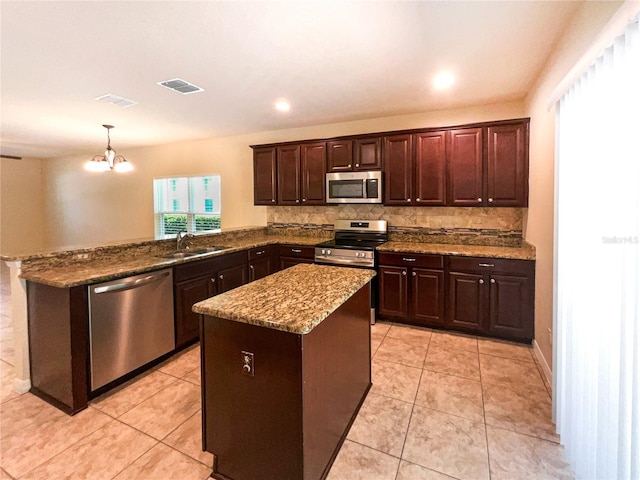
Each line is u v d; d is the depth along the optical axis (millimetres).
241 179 5117
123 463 1701
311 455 1478
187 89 3012
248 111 3740
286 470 1448
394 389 2355
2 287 5160
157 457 1743
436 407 2145
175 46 2197
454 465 1673
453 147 3404
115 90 3020
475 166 3320
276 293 1752
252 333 1476
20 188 7199
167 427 1981
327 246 3809
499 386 2379
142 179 6047
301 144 4234
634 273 1139
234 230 4281
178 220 5824
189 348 3068
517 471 1631
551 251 2383
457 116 3686
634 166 1137
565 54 2033
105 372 2318
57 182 7246
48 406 2201
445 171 3451
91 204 6762
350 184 3900
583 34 1755
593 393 1446
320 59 2416
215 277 3332
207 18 1869
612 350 1270
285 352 1406
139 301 2541
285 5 1758
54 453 1770
